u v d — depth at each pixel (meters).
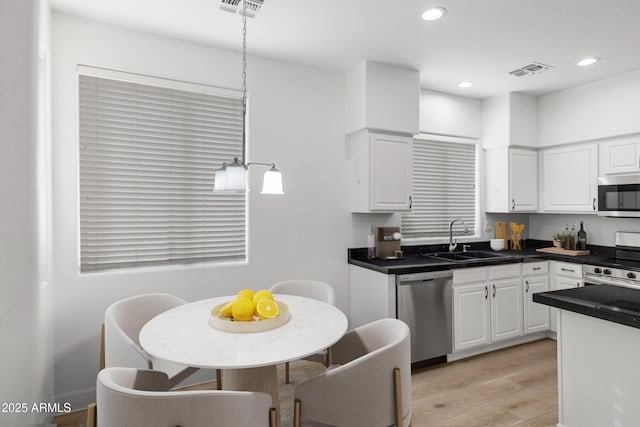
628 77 3.26
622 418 1.66
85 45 2.40
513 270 3.43
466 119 4.02
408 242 3.78
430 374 2.90
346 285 3.35
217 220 2.88
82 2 2.21
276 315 1.75
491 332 3.31
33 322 1.76
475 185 4.20
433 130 3.81
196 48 2.75
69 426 2.20
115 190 2.55
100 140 2.50
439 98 3.85
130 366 1.82
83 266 2.46
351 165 3.37
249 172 2.93
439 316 3.03
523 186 3.97
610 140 3.42
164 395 1.13
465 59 3.03
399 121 3.18
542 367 3.03
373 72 3.07
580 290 2.04
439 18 2.39
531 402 2.46
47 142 2.16
